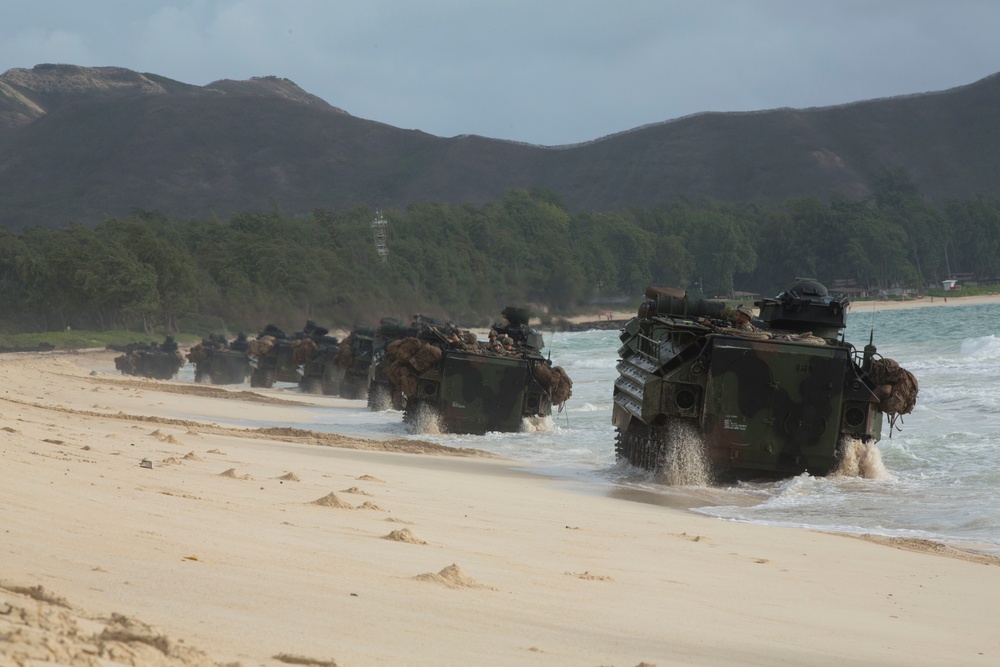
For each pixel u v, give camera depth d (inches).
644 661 438.6
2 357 5940.0
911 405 1610.5
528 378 2401.6
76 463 948.0
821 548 982.4
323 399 3882.9
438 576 581.3
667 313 1828.2
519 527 943.7
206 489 913.5
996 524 1165.1
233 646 360.5
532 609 542.9
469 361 2357.3
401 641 415.2
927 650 564.7
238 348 5241.1
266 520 746.8
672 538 975.0
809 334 1675.7
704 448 1582.2
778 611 648.4
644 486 1539.1
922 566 903.1
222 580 483.5
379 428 2498.8
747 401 1571.1
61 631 307.7
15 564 440.5
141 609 397.4
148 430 1736.0
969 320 6820.9
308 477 1201.4
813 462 1582.2
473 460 1844.2
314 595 484.1
